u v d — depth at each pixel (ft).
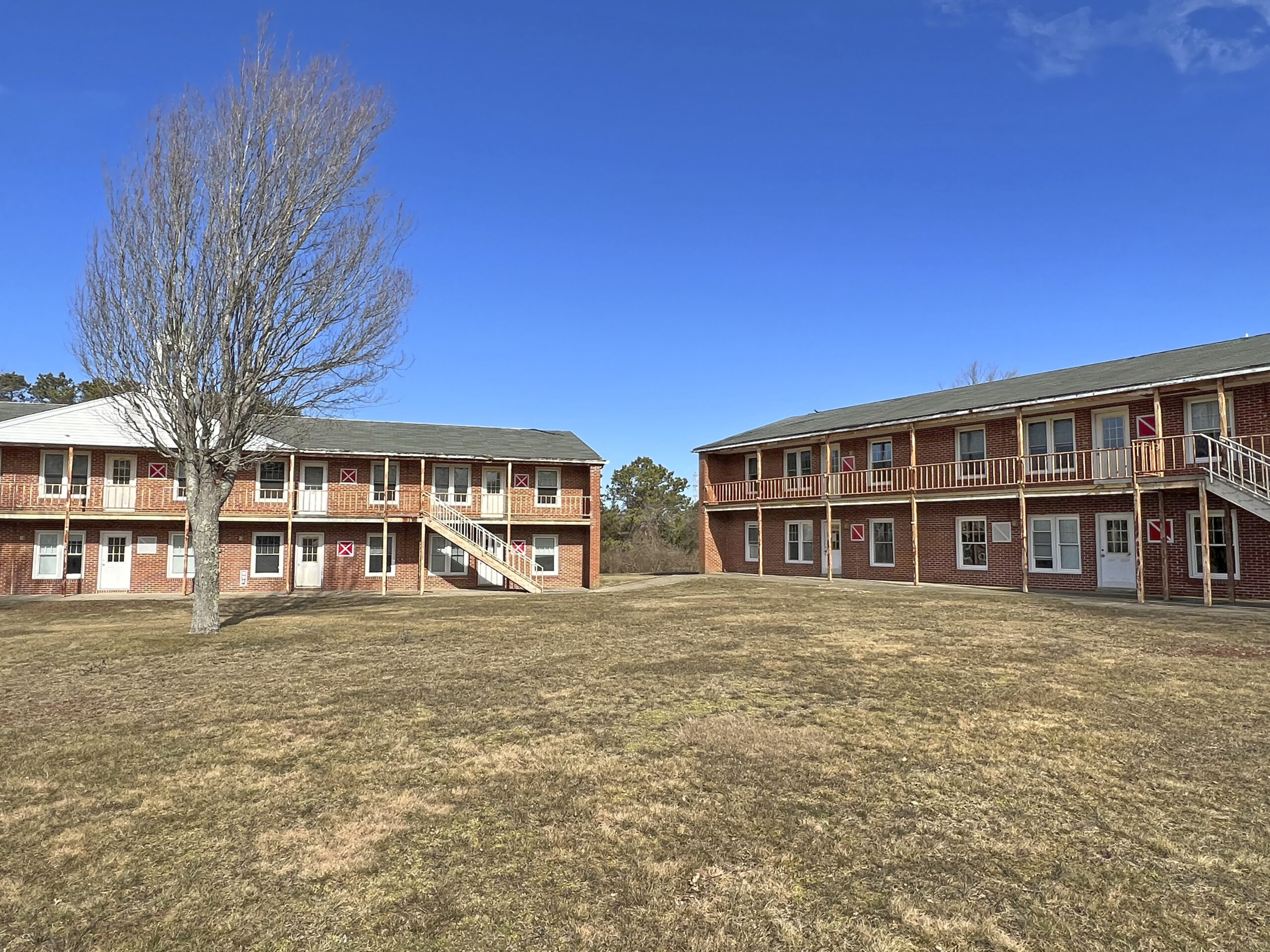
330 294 55.52
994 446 83.05
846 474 92.12
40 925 13.10
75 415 85.05
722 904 13.69
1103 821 17.28
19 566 85.46
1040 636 43.93
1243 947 12.35
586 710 27.27
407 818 17.61
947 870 14.97
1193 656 36.86
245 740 23.85
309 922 13.15
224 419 52.70
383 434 99.91
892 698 28.73
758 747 22.67
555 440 107.55
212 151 52.49
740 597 73.05
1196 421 67.10
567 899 13.88
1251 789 19.12
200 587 50.83
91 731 24.99
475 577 97.55
